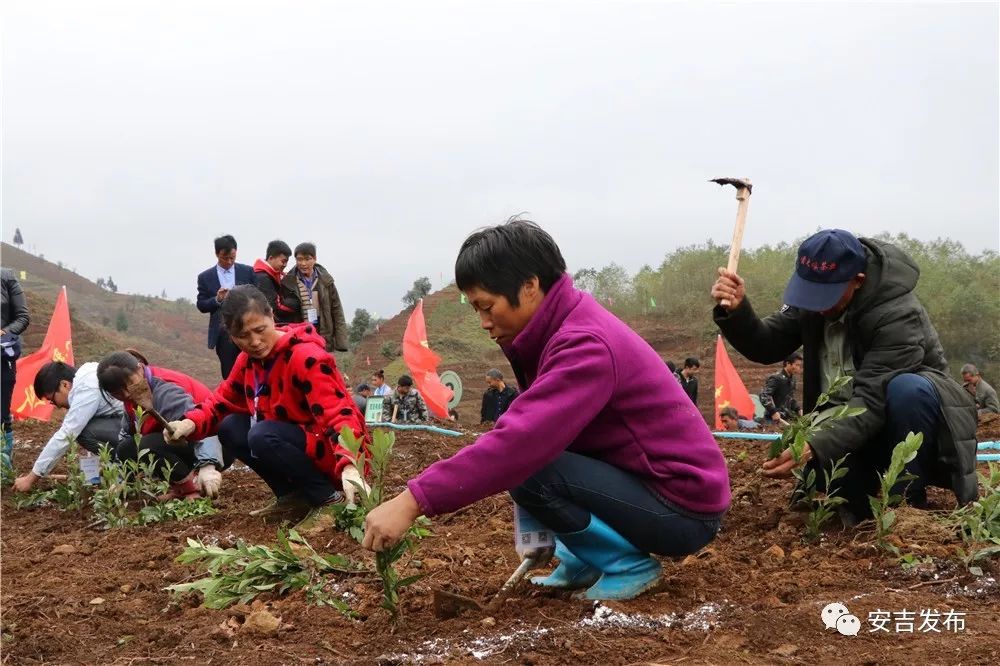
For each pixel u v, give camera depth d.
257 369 4.40
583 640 2.61
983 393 11.38
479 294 2.78
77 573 3.84
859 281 3.78
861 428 3.63
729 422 13.71
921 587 3.03
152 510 4.91
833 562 3.34
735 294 3.91
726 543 3.77
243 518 4.82
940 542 3.41
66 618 3.17
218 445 5.30
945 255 32.81
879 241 3.89
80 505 5.32
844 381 3.61
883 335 3.74
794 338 4.15
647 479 2.82
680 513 2.82
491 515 4.68
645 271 37.31
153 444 5.25
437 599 2.88
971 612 2.79
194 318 86.69
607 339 2.71
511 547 3.99
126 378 5.16
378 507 2.54
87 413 5.54
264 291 8.45
